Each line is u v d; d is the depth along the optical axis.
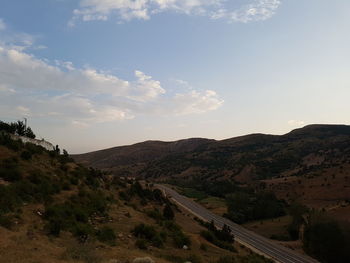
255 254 46.88
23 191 26.72
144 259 16.78
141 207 49.75
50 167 37.75
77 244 18.23
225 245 39.16
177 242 28.77
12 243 15.92
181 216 65.19
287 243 74.25
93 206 31.81
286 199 130.38
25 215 22.28
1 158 32.38
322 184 130.00
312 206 113.19
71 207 28.27
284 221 98.81
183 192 143.75
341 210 89.31
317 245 63.69
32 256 14.52
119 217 32.88
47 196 28.03
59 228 20.44
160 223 36.59
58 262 14.34
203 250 30.38
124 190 56.72
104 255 18.05
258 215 107.06
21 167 32.25
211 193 150.12
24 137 43.66
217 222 85.06
